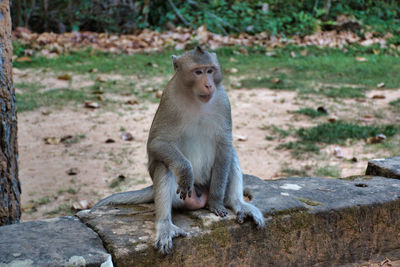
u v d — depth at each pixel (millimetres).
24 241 3367
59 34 17906
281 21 19734
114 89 11172
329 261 4145
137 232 3568
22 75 12312
